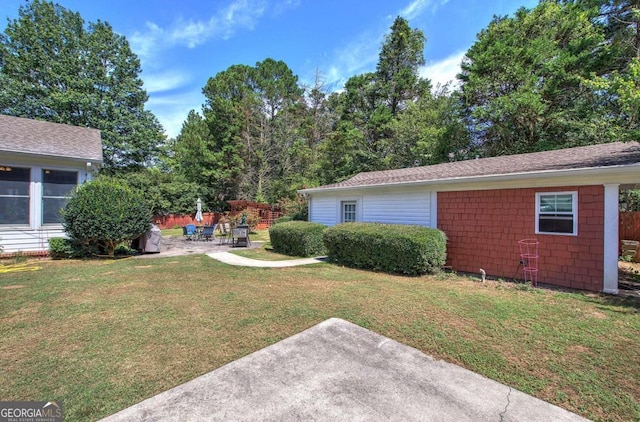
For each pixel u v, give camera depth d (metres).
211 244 13.23
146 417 2.01
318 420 1.97
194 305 4.42
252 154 26.06
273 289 5.33
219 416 2.01
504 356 2.90
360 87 23.84
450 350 3.02
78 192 8.25
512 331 3.50
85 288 5.29
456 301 4.64
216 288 5.38
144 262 8.12
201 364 2.74
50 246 8.37
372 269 7.31
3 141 8.34
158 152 22.56
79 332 3.44
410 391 2.30
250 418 1.99
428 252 6.45
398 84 22.27
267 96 27.72
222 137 25.30
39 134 9.66
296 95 28.95
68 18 19.28
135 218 8.75
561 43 14.31
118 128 20.23
